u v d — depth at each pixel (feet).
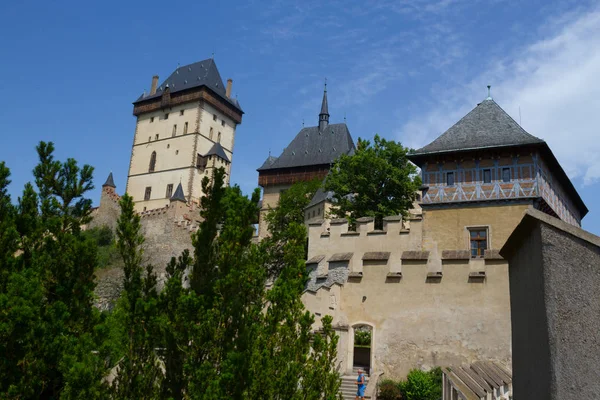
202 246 35.76
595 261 16.52
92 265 42.96
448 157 109.09
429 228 106.22
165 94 304.30
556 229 17.11
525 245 19.20
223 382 29.32
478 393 41.50
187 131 293.43
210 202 36.94
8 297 34.78
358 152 141.59
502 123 110.52
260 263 36.24
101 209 255.50
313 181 219.61
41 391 35.12
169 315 33.91
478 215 104.01
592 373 15.67
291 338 36.19
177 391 31.78
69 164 47.21
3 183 43.32
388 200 136.46
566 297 16.42
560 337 16.10
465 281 75.10
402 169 139.33
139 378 32.32
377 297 78.95
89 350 33.45
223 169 37.96
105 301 179.42
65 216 45.03
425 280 77.05
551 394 15.92
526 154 103.71
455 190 106.93
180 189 229.86
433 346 74.33
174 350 32.30
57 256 42.04
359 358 87.97
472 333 73.00
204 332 31.40
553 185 114.93
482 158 106.73
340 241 102.42
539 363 17.12
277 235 157.28
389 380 73.51
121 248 37.96
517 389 20.11
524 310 19.22
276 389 33.06
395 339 76.43
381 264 80.07
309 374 35.94
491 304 73.15
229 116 313.32
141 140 309.63
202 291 34.42
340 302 80.89
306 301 78.54
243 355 30.17
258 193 36.81
